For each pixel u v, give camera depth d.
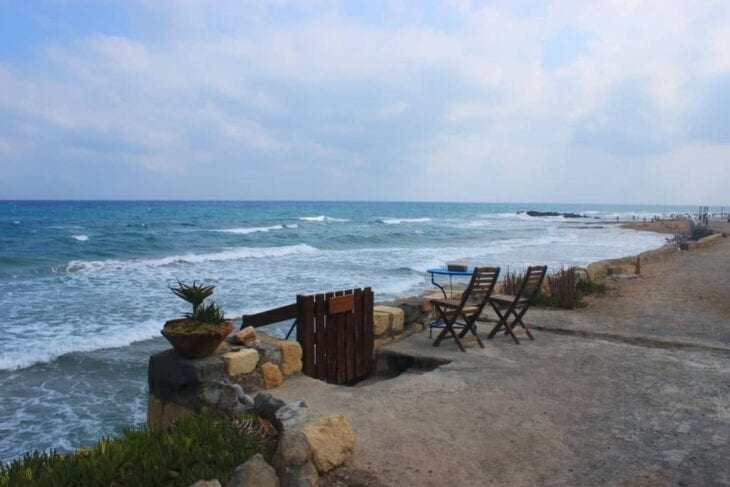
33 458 3.68
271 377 5.63
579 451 4.13
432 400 5.25
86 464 3.35
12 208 103.00
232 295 17.09
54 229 45.91
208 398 4.75
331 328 6.52
